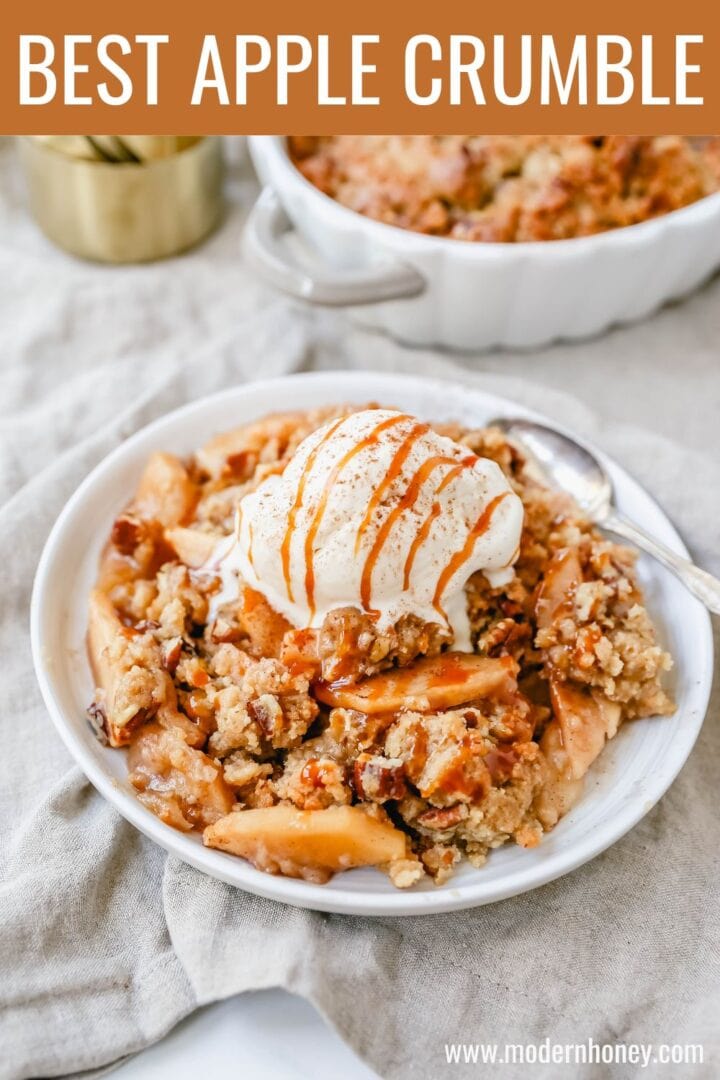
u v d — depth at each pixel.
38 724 0.54
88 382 0.64
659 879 0.49
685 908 0.49
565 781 0.49
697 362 0.65
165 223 0.68
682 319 0.66
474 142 0.63
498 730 0.48
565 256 0.59
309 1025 0.47
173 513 0.55
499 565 0.51
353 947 0.47
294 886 0.45
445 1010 0.47
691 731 0.49
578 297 0.62
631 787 0.49
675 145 0.63
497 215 0.62
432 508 0.49
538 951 0.48
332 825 0.46
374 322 0.65
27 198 0.73
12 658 0.55
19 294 0.68
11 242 0.71
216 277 0.69
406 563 0.49
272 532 0.49
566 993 0.47
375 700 0.48
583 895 0.49
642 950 0.48
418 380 0.59
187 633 0.52
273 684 0.49
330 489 0.49
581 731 0.49
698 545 0.57
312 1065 0.46
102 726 0.50
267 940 0.47
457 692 0.48
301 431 0.55
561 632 0.51
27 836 0.50
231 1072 0.46
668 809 0.51
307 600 0.50
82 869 0.49
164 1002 0.46
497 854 0.47
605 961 0.47
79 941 0.48
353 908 0.45
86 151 0.65
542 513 0.54
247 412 0.58
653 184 0.63
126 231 0.68
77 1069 0.46
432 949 0.48
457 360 0.65
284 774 0.48
